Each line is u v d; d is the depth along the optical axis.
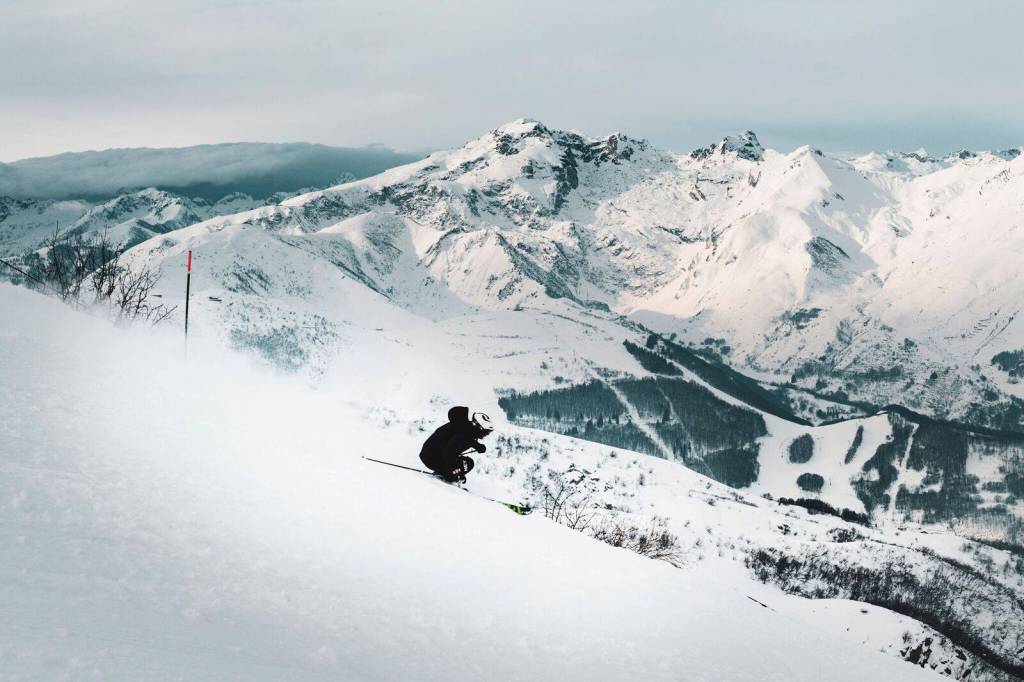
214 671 3.97
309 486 8.79
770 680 7.61
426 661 5.29
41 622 3.88
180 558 5.47
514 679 5.53
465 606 6.74
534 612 7.29
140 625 4.25
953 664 32.00
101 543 5.21
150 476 7.12
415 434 22.02
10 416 7.77
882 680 9.33
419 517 9.10
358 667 4.77
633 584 9.67
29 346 12.63
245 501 7.37
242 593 5.27
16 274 26.23
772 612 11.64
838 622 33.56
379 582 6.51
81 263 27.16
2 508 5.27
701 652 7.75
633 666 6.69
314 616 5.36
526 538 10.13
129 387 11.21
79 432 7.93
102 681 3.48
